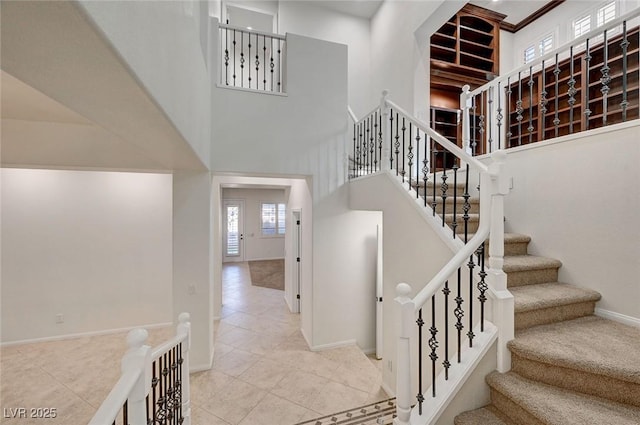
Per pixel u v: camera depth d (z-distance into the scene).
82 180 4.24
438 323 2.19
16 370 3.39
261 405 2.78
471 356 1.65
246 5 5.36
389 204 2.87
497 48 4.86
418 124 2.48
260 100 3.64
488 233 1.79
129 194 4.43
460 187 3.08
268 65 5.98
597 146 2.06
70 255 4.18
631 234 1.88
